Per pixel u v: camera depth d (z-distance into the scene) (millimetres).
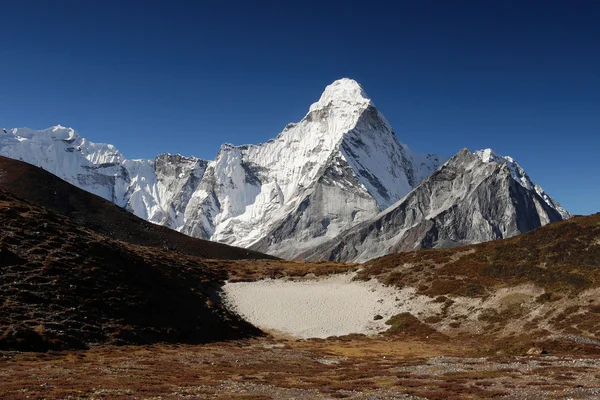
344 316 79062
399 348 62375
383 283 89938
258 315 80500
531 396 29688
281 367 45375
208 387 33312
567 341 49844
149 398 28016
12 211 72375
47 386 29984
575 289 65875
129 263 72438
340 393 32125
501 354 50625
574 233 79875
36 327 47406
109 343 50688
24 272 56812
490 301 72312
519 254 82000
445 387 33938
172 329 60500
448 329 69062
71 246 67062
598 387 31406
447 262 90188
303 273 105750
